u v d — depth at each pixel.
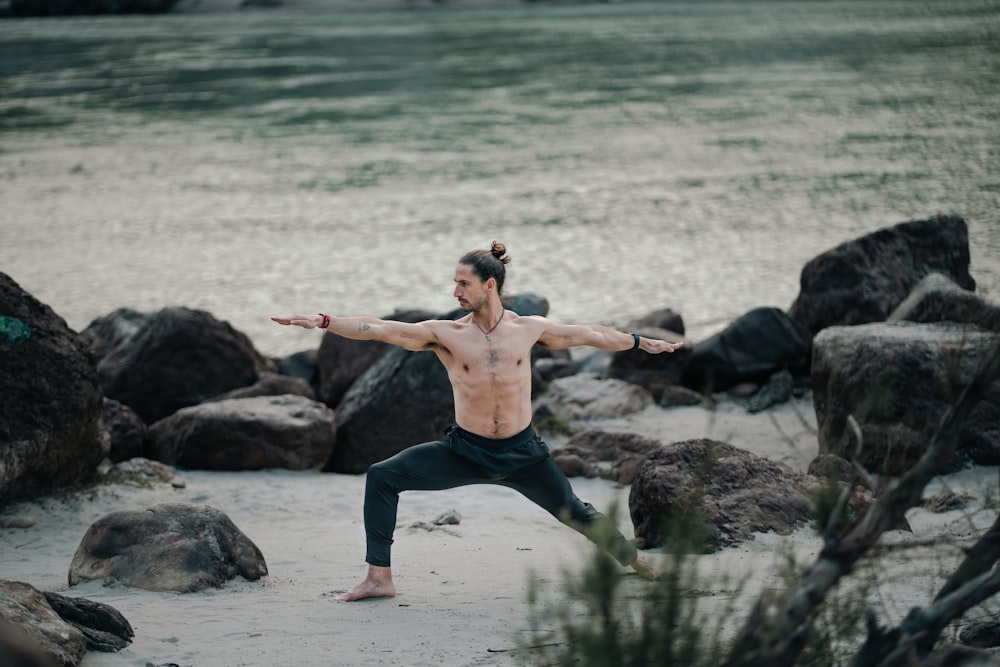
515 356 10.89
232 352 25.41
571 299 36.88
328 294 38.62
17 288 16.83
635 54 131.88
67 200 56.78
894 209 49.25
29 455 16.41
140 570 11.92
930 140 68.38
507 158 67.12
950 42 135.62
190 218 52.25
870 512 6.06
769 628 6.00
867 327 18.33
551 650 8.00
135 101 97.06
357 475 21.34
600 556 6.14
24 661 4.32
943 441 6.02
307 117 86.62
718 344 24.02
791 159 63.62
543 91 99.25
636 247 44.19
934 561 10.70
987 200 50.12
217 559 12.05
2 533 15.70
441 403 21.70
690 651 6.09
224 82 110.06
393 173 63.19
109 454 20.97
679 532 6.48
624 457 19.27
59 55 142.88
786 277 38.88
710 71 112.31
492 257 10.91
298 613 10.52
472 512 16.73
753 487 13.00
